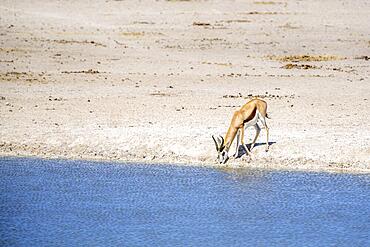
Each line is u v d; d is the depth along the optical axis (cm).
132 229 3197
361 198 3622
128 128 4772
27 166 4141
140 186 3800
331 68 7562
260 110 4175
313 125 4894
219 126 4856
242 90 6322
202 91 6253
